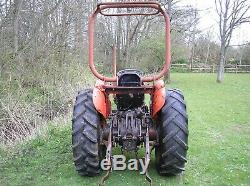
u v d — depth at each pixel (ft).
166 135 11.93
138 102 13.55
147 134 12.00
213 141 18.54
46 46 33.68
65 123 20.59
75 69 35.27
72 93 28.99
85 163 12.05
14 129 20.33
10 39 29.40
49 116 24.38
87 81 33.81
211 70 97.35
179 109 12.17
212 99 38.52
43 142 16.89
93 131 11.94
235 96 41.68
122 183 12.19
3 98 23.09
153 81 12.55
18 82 26.37
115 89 12.60
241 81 66.28
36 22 34.55
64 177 12.81
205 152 16.30
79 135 11.94
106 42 52.60
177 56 75.05
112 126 12.41
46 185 12.16
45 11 34.58
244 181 12.88
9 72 26.13
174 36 66.80
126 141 12.14
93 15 12.05
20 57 29.84
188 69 97.25
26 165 14.05
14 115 21.15
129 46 50.67
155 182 12.34
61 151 15.60
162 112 12.21
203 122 24.53
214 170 13.87
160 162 12.37
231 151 16.61
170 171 12.36
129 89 12.60
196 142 18.19
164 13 11.94
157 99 12.15
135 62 61.67
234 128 22.57
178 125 11.94
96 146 11.99
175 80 67.15
